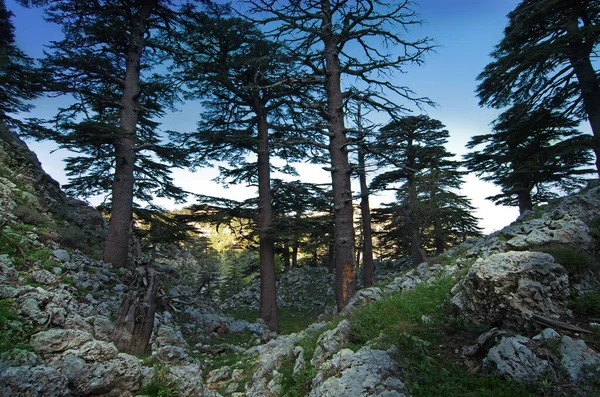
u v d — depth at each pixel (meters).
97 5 14.13
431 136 23.17
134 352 6.47
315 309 28.27
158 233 16.97
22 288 6.18
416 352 4.18
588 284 4.39
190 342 10.24
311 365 5.00
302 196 19.91
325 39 12.30
